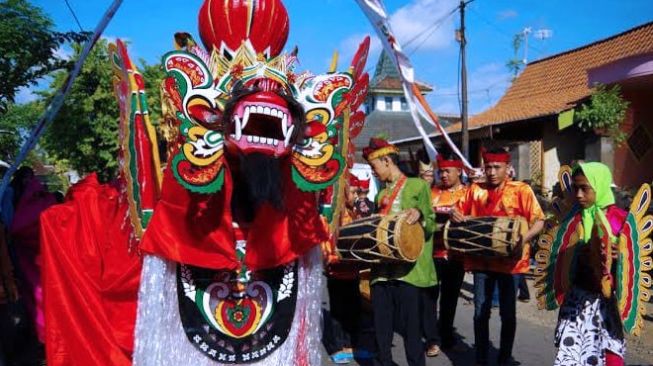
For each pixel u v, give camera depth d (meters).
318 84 2.50
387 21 2.74
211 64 2.46
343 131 2.57
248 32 2.61
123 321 2.68
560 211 3.80
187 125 2.25
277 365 2.72
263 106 2.22
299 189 2.52
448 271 5.36
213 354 2.61
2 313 4.94
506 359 4.70
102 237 2.75
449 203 5.39
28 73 5.44
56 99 2.74
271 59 2.62
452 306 5.44
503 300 4.63
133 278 2.63
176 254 2.38
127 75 2.42
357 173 11.91
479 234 4.49
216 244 2.43
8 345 5.00
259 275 2.69
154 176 2.46
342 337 5.27
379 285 4.29
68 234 2.75
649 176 12.07
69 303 2.67
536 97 15.66
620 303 3.33
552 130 12.62
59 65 5.51
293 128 2.29
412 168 6.77
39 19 5.56
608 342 3.51
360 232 4.12
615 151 11.80
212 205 2.40
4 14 5.34
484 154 4.96
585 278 3.58
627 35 14.89
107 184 2.99
